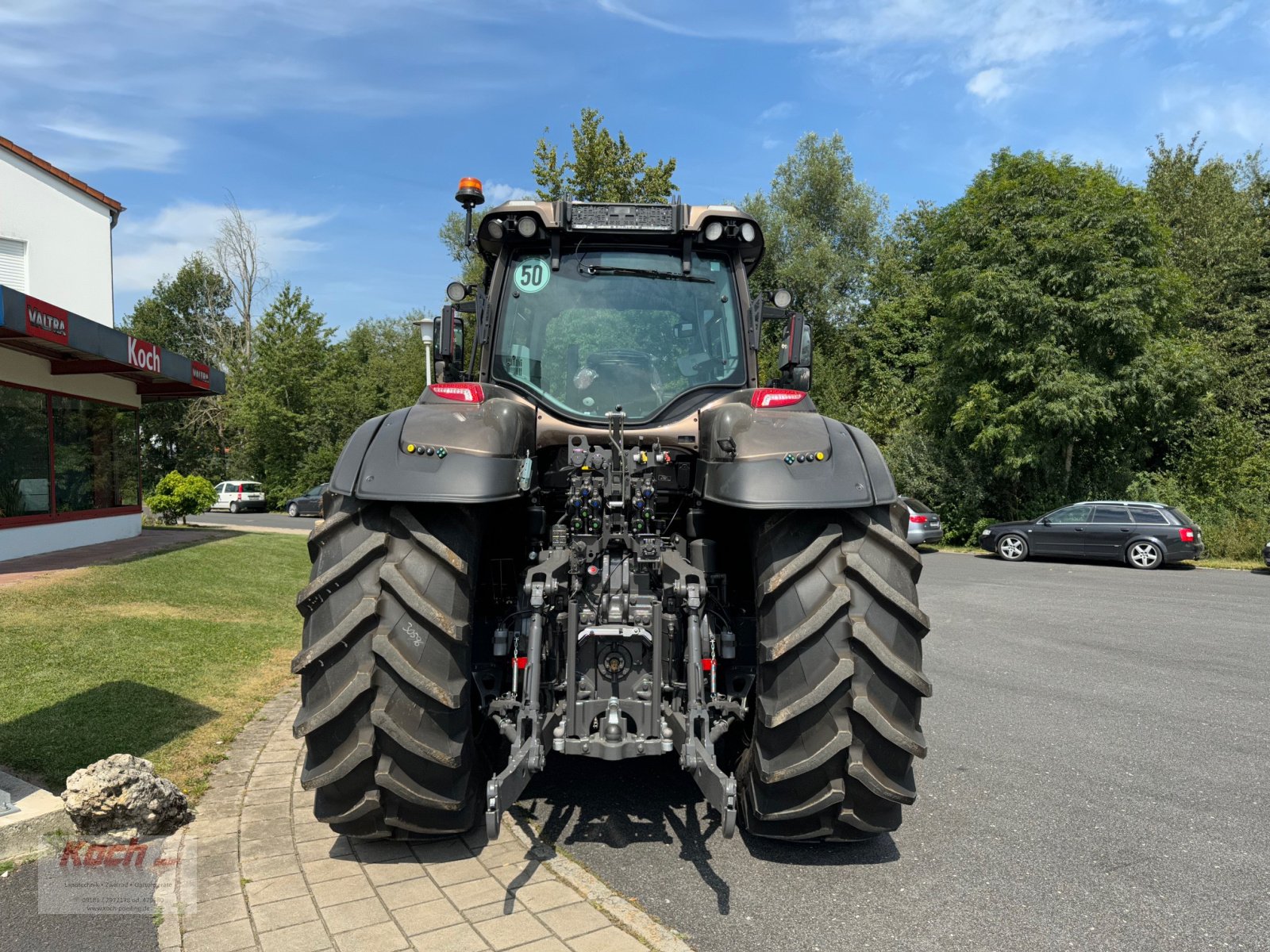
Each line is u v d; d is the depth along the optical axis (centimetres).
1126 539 1636
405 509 292
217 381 1547
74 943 258
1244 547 1778
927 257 3269
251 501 3806
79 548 1305
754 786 304
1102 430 2034
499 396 328
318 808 298
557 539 323
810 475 290
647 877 307
